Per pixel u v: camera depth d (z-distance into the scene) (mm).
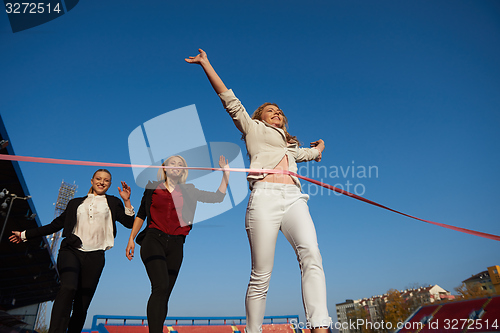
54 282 44031
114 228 3221
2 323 16469
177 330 12156
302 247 2078
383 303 41125
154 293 2457
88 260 2939
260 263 2162
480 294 33719
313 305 1873
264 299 2184
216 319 12070
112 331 9109
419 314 36219
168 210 2945
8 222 27125
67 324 2471
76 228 3012
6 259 33281
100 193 3281
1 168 20359
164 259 2680
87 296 2895
